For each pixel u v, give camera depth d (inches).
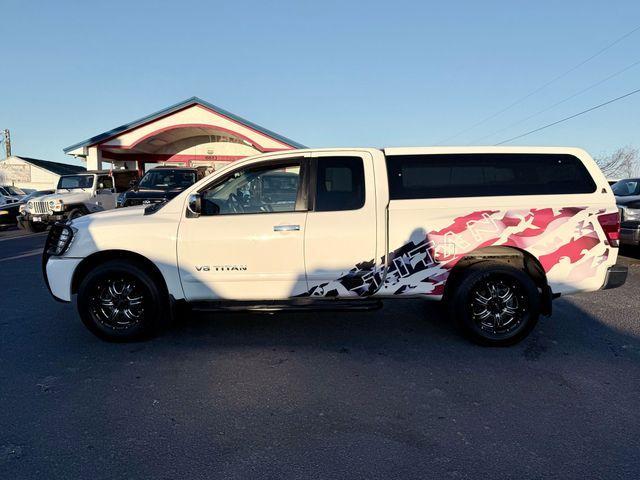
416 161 171.8
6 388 138.6
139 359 160.6
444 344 173.8
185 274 168.6
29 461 102.7
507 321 169.8
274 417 121.8
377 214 165.8
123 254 173.6
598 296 243.4
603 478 96.4
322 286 168.1
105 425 118.0
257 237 165.5
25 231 647.1
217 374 148.5
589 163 172.6
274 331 189.2
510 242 164.9
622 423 117.9
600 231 166.7
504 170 171.2
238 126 813.9
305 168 171.2
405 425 117.6
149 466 101.1
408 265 166.4
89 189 618.5
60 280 172.2
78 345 174.2
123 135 800.9
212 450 107.1
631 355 162.7
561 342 175.5
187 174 538.0
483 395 133.4
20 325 198.4
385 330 189.8
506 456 104.1
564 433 113.4
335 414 123.3
